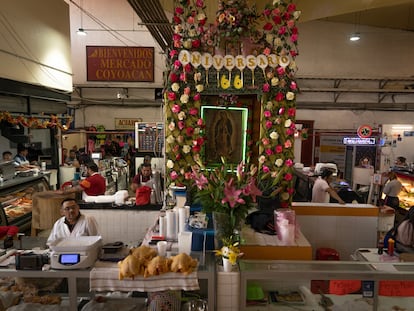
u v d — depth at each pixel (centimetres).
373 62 1095
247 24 374
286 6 361
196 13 378
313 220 430
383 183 742
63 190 539
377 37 1084
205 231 242
